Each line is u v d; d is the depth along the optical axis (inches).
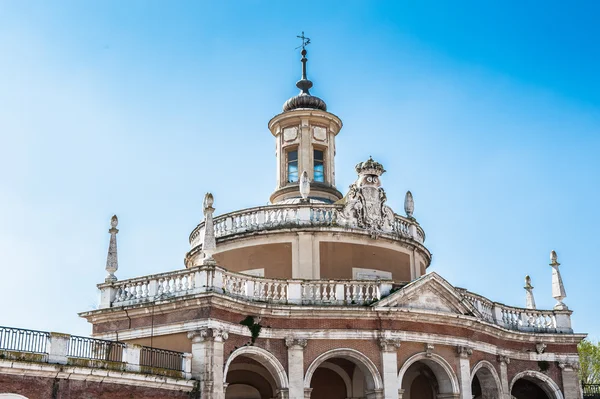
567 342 1444.4
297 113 1577.3
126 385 916.6
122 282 1125.7
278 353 1115.3
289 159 1594.5
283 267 1272.1
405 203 1489.9
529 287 1562.5
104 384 892.0
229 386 1277.1
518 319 1430.9
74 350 873.5
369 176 1357.0
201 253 1406.3
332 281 1169.4
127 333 1095.0
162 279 1094.4
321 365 1300.4
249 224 1318.9
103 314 1112.8
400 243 1371.8
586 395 1542.8
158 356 975.6
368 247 1321.4
